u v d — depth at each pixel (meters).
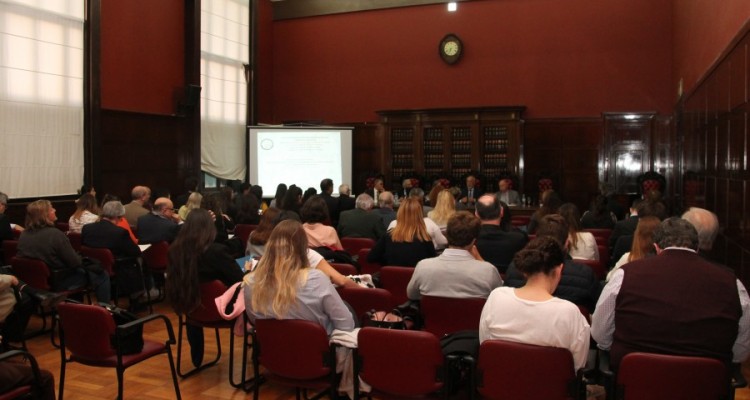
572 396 2.33
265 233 4.51
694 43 7.62
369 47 12.34
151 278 6.08
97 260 5.22
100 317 3.06
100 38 8.62
